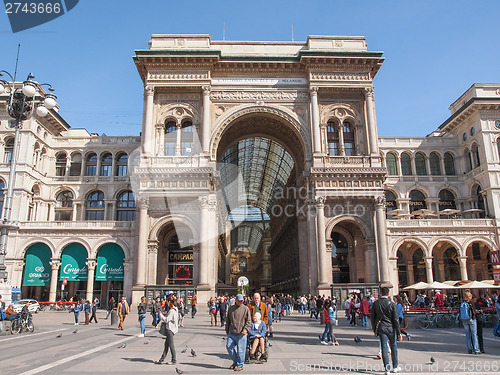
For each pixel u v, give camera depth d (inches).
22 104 992.9
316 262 1806.1
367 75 1974.7
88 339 804.0
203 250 1705.2
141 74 2004.2
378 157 1893.5
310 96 1941.4
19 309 1646.2
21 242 1978.3
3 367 492.1
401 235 2048.5
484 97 2266.2
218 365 510.3
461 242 2058.3
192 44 1973.4
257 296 601.0
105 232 1975.9
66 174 2389.3
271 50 2037.4
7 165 2112.5
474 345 605.6
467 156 2465.6
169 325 521.7
